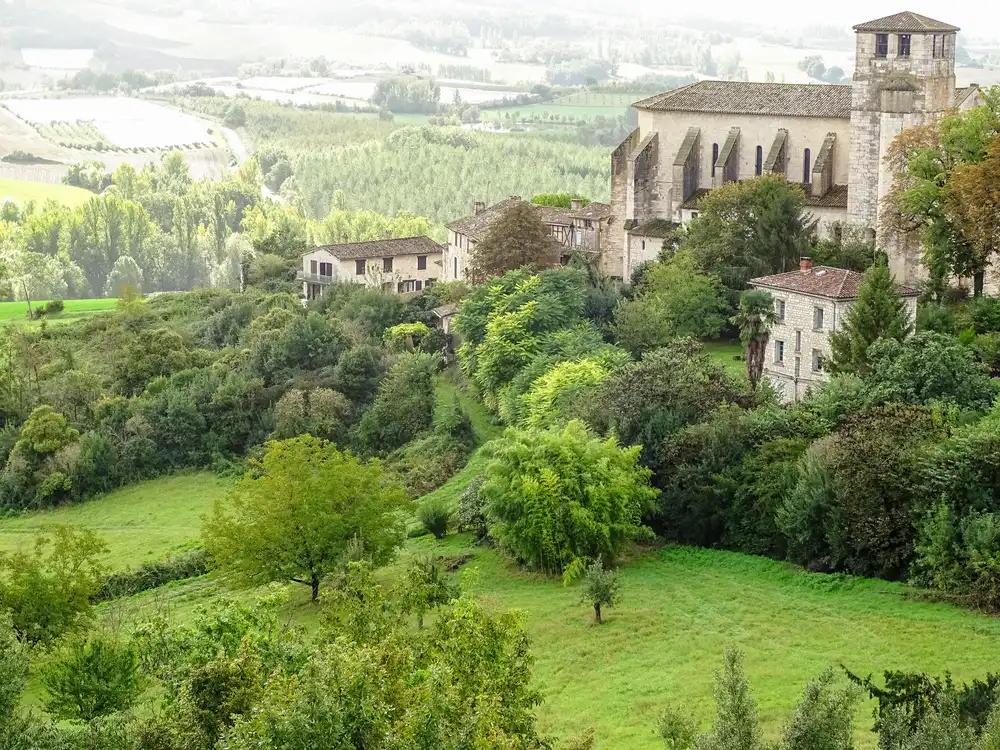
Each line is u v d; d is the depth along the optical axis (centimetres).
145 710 5641
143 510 11025
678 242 11931
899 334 8200
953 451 6519
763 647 6009
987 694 4141
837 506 6781
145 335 13275
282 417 11844
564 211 14738
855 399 7638
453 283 13975
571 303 11181
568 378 9269
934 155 10138
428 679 3947
